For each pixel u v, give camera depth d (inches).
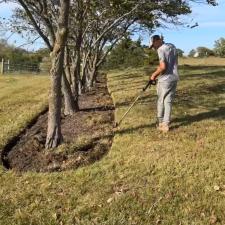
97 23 355.9
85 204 133.5
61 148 176.7
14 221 126.3
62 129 218.4
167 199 133.1
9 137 207.6
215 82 364.5
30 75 715.4
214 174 148.4
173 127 204.4
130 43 692.1
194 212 125.8
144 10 337.7
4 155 185.3
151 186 142.2
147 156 166.4
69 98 257.4
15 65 796.0
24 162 172.9
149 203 131.6
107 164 161.9
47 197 139.6
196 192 136.9
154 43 194.7
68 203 134.7
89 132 207.3
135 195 136.4
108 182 147.6
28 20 292.5
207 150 170.6
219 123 209.5
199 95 291.9
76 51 279.9
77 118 243.4
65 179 151.9
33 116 262.1
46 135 196.9
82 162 166.9
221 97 282.4
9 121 252.1
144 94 308.0
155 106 255.9
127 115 234.4
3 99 359.9
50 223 124.4
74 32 291.1
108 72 624.7
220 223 120.3
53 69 178.7
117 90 359.6
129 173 152.8
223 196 134.0
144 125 209.8
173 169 153.6
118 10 302.2
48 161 169.5
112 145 181.9
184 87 335.9
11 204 136.1
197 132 194.7
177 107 247.9
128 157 167.0
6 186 149.9
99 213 128.0
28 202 137.2
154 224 121.5
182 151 170.1
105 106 281.0
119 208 129.8
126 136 192.9
